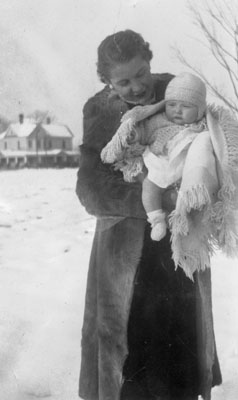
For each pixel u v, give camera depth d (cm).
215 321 323
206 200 192
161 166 201
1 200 571
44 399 257
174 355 218
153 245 212
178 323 217
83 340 228
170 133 202
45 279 398
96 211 211
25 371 271
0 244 475
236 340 301
